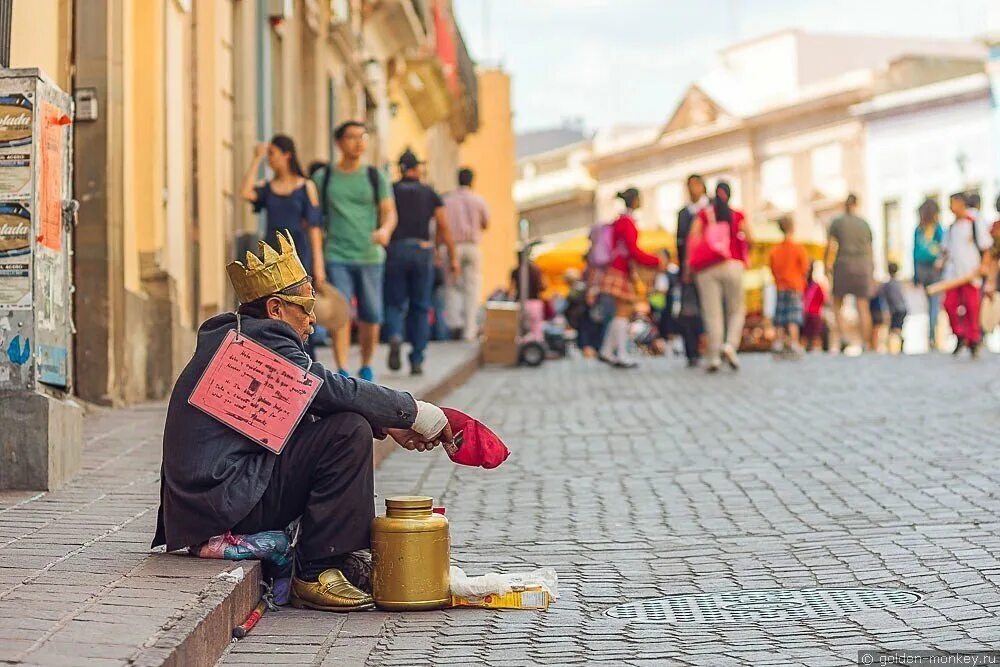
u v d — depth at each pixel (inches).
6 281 322.3
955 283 823.1
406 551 253.0
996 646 219.8
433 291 1043.9
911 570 275.3
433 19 1622.8
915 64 2667.3
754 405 578.6
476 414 575.5
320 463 253.9
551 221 3868.1
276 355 250.1
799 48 3154.5
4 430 324.8
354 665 219.3
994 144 2320.4
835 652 219.9
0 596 221.8
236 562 248.8
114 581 233.1
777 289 898.1
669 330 957.8
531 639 233.6
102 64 506.6
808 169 2822.3
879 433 475.2
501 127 2810.0
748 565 285.7
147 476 348.2
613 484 388.8
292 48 910.4
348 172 561.6
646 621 243.9
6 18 391.9
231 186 708.0
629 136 3415.4
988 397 579.5
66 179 341.4
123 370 516.1
